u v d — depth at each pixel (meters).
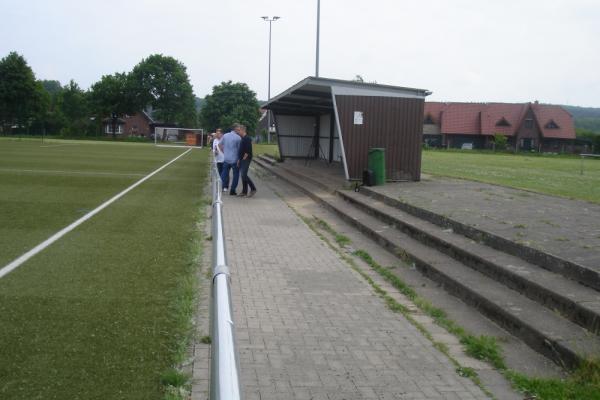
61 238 8.55
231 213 12.28
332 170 20.58
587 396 3.91
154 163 28.67
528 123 81.56
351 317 5.70
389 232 9.62
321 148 27.09
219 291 2.51
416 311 5.97
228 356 1.94
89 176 19.30
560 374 4.38
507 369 4.48
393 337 5.17
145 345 4.60
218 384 1.81
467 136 84.50
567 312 5.18
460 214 9.45
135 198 13.82
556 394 3.96
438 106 90.50
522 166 32.78
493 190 13.88
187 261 7.47
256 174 24.38
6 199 12.56
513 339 5.15
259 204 14.00
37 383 3.83
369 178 14.57
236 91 96.69
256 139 98.81
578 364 4.27
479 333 5.33
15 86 78.38
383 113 15.76
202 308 5.62
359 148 15.66
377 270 7.69
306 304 6.07
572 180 20.28
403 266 7.90
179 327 5.03
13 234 8.70
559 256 6.22
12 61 78.38
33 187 15.14
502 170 26.53
